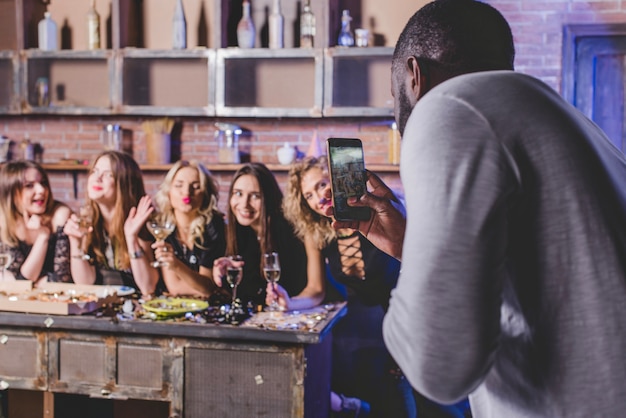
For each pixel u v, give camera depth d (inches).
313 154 157.0
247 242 135.0
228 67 160.6
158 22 168.6
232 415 108.3
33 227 147.5
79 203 172.4
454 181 31.4
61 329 113.4
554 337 32.8
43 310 113.6
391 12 162.2
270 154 167.0
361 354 145.4
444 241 30.5
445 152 32.0
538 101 34.0
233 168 161.6
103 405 129.4
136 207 144.8
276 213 134.6
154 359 110.7
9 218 147.5
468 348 30.0
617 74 156.3
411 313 30.9
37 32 169.9
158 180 168.9
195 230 138.7
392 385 143.7
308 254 132.2
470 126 32.6
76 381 113.4
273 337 104.8
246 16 159.0
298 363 105.7
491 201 31.2
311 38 156.6
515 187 32.5
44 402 116.6
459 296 30.0
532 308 33.5
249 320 111.9
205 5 166.9
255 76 160.6
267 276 118.0
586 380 32.3
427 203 31.4
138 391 111.3
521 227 33.3
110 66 161.0
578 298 32.4
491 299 30.7
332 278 142.4
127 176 143.9
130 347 111.4
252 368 107.3
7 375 115.6
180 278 133.3
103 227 144.6
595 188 32.8
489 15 38.9
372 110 152.3
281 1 162.6
